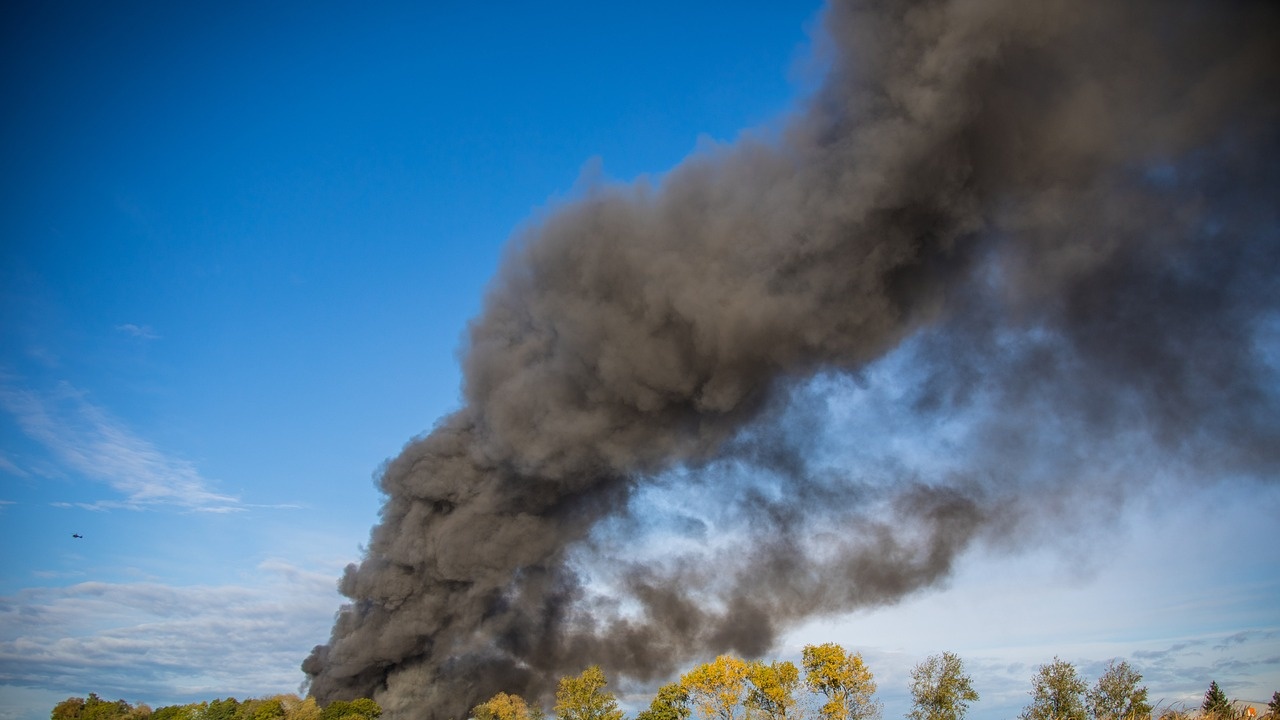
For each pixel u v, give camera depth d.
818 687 56.38
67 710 85.38
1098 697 47.75
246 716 72.31
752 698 57.78
